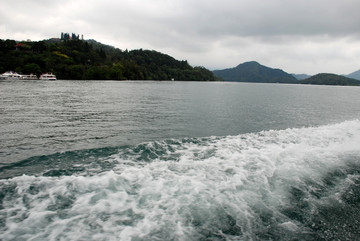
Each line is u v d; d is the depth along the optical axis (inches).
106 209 200.4
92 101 1163.9
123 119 697.6
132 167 294.5
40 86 2299.5
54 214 191.2
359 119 869.8
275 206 225.5
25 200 207.2
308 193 253.0
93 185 236.1
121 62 6875.0
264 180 271.1
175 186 243.3
